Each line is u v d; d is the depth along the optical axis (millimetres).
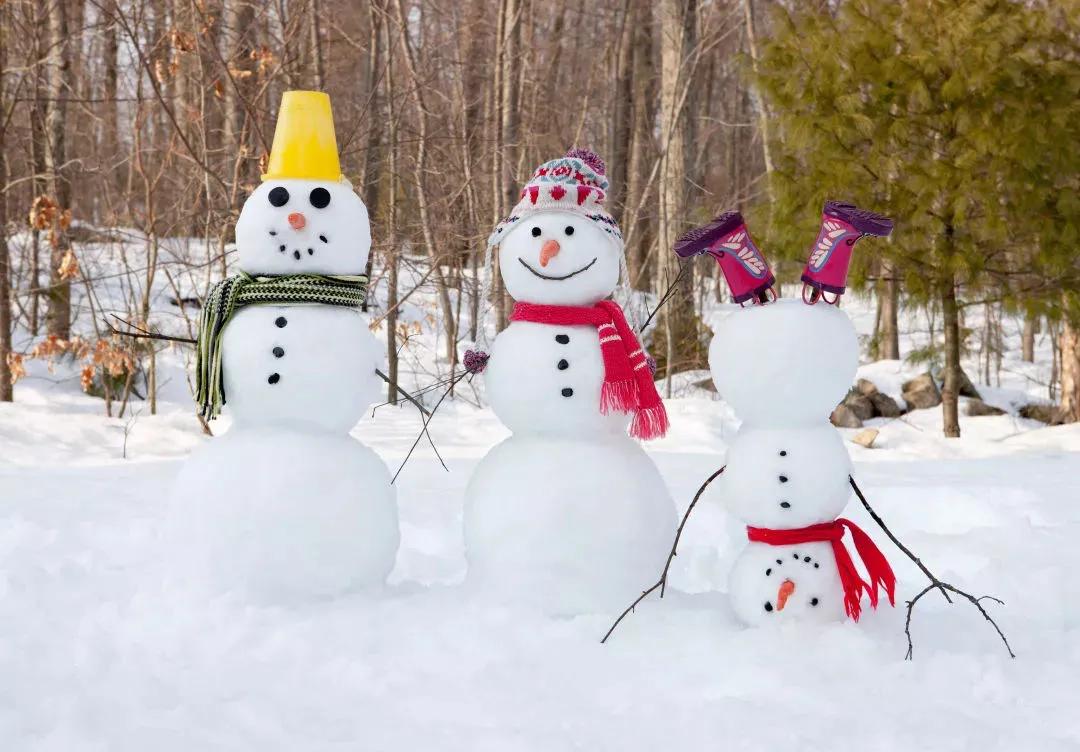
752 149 24016
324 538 4055
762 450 3691
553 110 17109
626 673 3404
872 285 12133
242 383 4133
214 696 3164
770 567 3703
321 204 4203
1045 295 11125
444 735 2855
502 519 4016
